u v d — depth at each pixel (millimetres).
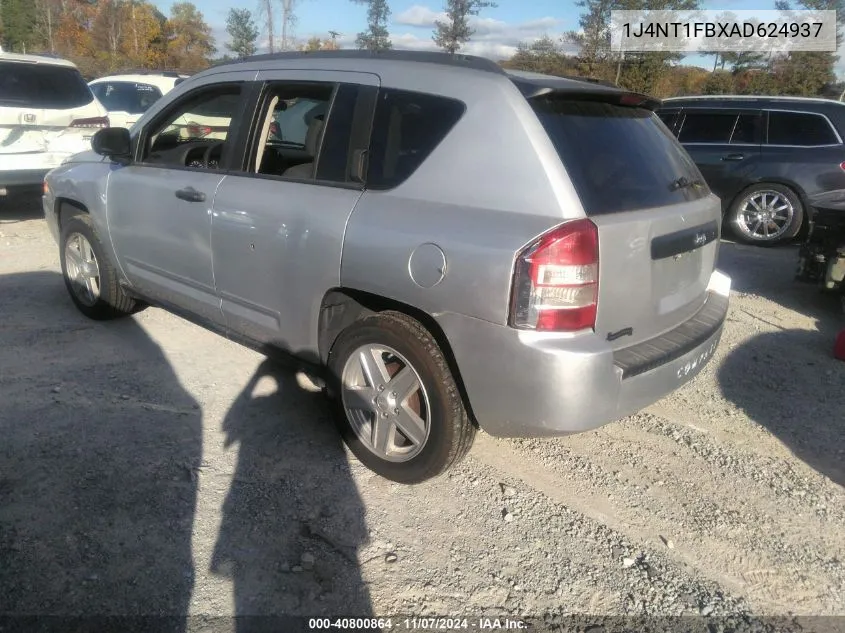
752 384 4613
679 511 3225
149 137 4316
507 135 2768
